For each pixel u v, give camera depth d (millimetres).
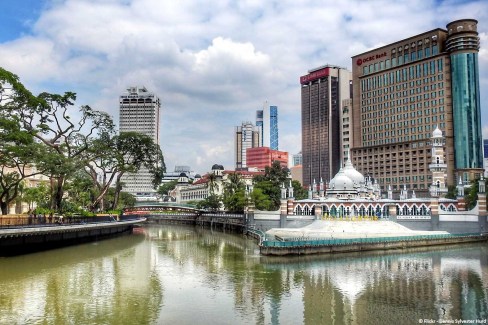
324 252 84125
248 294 51875
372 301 48875
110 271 66438
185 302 48094
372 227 115562
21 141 80938
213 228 182250
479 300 49344
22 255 80562
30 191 125875
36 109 97312
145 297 50156
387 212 125375
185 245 106500
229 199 174250
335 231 113375
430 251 91562
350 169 155750
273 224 132500
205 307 46156
